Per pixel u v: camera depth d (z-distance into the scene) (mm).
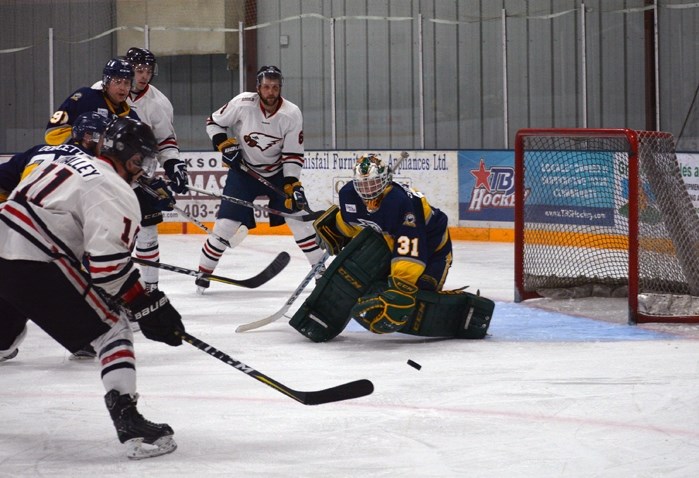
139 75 8641
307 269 11594
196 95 18500
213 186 15922
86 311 4215
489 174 14445
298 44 17844
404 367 6211
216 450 4418
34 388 5719
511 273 11023
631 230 7609
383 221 6816
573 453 4320
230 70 18328
